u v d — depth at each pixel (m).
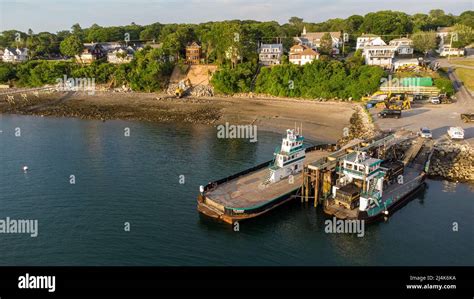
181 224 59.38
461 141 89.88
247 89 157.25
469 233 56.66
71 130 114.12
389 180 68.25
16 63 198.38
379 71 138.25
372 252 52.94
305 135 105.06
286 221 60.56
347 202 60.66
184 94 161.50
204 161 86.31
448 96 128.62
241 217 59.06
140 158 88.31
